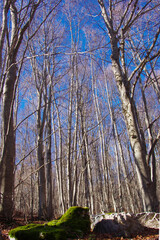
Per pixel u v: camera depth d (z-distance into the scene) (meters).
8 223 5.07
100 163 16.31
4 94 6.06
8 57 3.01
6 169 5.48
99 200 13.40
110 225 3.86
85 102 11.12
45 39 9.06
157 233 3.54
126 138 14.45
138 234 3.63
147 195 3.16
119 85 3.88
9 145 5.69
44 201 8.88
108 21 4.43
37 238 3.27
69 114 9.09
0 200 4.98
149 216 3.92
